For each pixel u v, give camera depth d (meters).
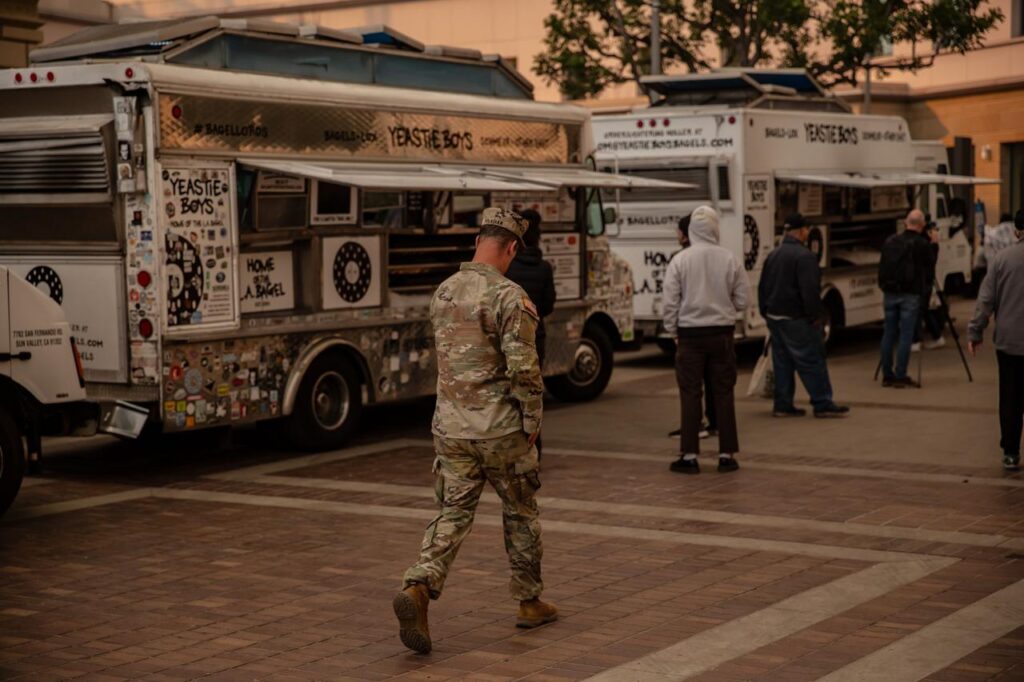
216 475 12.25
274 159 12.71
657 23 27.59
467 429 7.09
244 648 7.17
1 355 10.25
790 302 14.96
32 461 10.62
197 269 12.04
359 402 13.70
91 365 12.11
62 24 24.31
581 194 16.53
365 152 13.63
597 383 16.95
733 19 28.50
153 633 7.45
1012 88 38.47
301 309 13.11
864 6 27.83
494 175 14.25
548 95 37.62
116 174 11.81
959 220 26.86
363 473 12.27
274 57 13.03
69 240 12.11
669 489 11.27
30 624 7.64
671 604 7.86
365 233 13.63
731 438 12.04
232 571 8.80
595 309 16.94
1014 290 11.48
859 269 22.58
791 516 10.18
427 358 14.41
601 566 8.75
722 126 19.47
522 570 7.41
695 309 11.88
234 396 12.41
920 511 10.28
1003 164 39.28
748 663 6.76
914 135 40.91
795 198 20.67
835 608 7.70
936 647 6.94
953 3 28.09
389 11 39.53
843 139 21.98
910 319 17.33
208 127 12.11
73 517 10.52
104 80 11.73
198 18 12.67
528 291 11.77
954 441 13.43
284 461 12.90
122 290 11.89
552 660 6.89
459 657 6.98
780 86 21.78
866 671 6.59
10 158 12.18
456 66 15.07
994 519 9.97
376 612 7.83
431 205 14.40
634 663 6.80
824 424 14.60
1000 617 7.46
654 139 19.95
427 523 10.20
